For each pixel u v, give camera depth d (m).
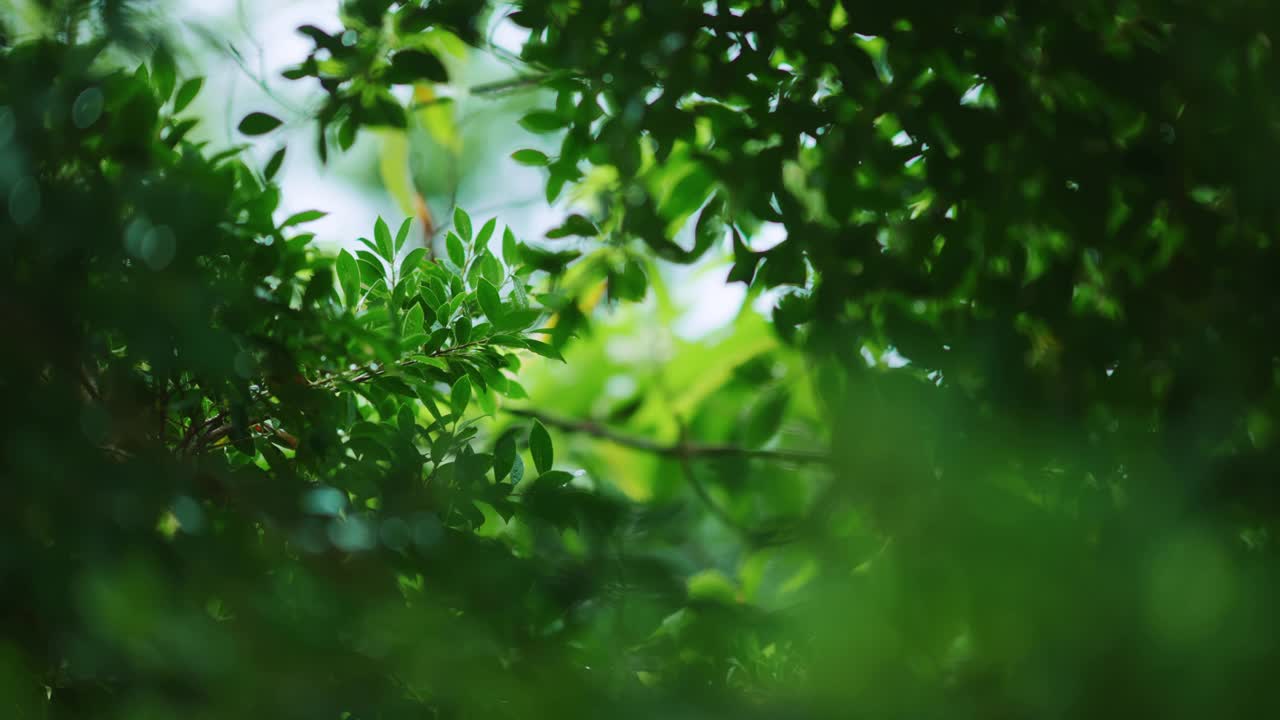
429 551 3.18
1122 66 3.29
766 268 3.36
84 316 3.08
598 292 3.66
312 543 3.11
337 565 3.13
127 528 3.05
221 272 3.16
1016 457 3.29
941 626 3.20
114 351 3.16
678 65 3.31
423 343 3.29
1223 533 3.17
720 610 3.29
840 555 3.33
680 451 3.82
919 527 3.23
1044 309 3.30
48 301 3.07
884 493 3.28
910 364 3.34
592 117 3.38
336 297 3.23
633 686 3.18
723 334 4.53
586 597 3.24
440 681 3.08
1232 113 3.26
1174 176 3.28
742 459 3.82
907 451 3.28
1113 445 3.29
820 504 3.38
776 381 3.79
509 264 3.33
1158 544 3.15
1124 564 3.14
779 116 3.33
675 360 4.57
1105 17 3.33
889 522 3.28
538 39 3.36
